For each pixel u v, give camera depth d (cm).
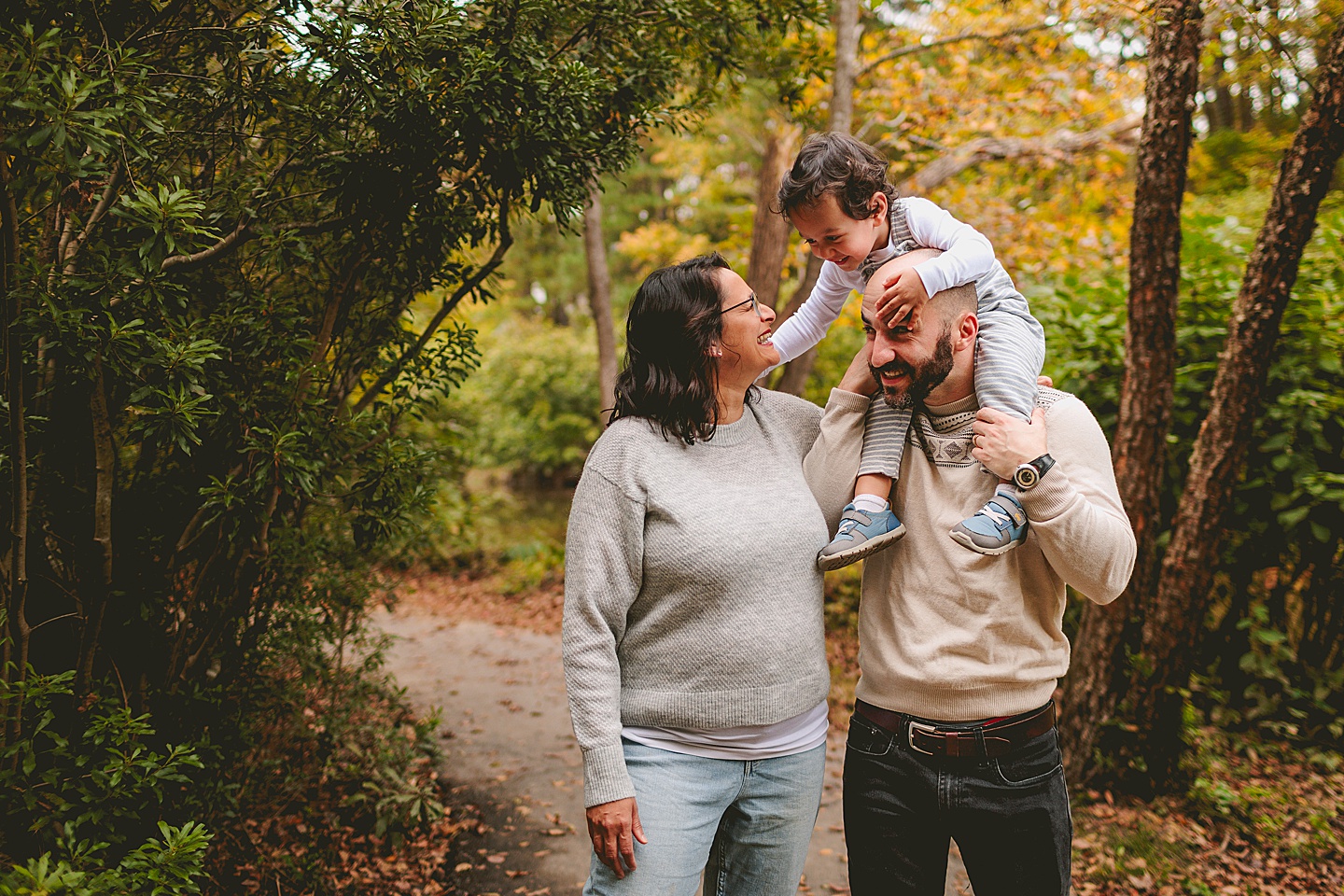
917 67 648
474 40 195
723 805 159
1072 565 140
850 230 164
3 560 162
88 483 207
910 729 151
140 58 149
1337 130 276
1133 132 625
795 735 162
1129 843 295
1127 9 301
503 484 1490
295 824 288
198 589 218
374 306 246
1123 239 653
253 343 196
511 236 239
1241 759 361
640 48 249
